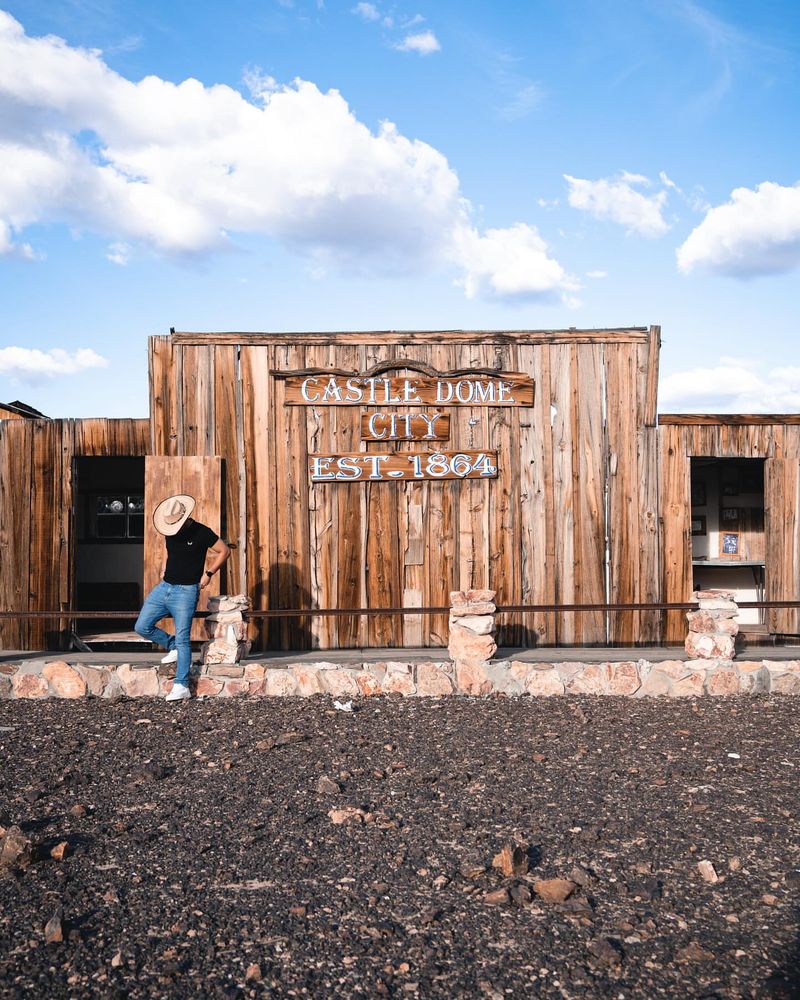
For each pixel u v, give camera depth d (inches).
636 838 191.5
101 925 149.9
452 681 362.0
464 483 418.9
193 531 351.9
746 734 291.4
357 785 232.5
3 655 399.5
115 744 281.1
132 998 127.1
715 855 181.5
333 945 142.8
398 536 417.4
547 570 417.7
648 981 131.0
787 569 423.8
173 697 349.4
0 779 241.3
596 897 160.9
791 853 182.2
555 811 209.8
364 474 416.2
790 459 424.5
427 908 156.3
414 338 420.5
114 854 183.9
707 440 423.5
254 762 257.0
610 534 419.8
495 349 422.3
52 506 424.8
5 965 136.3
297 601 415.2
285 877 170.9
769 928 147.8
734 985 129.5
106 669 362.9
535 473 419.8
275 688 361.4
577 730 296.7
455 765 251.8
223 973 133.9
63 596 422.3
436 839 191.3
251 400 419.2
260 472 417.7
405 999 127.0
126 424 426.9
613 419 421.4
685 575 420.2
